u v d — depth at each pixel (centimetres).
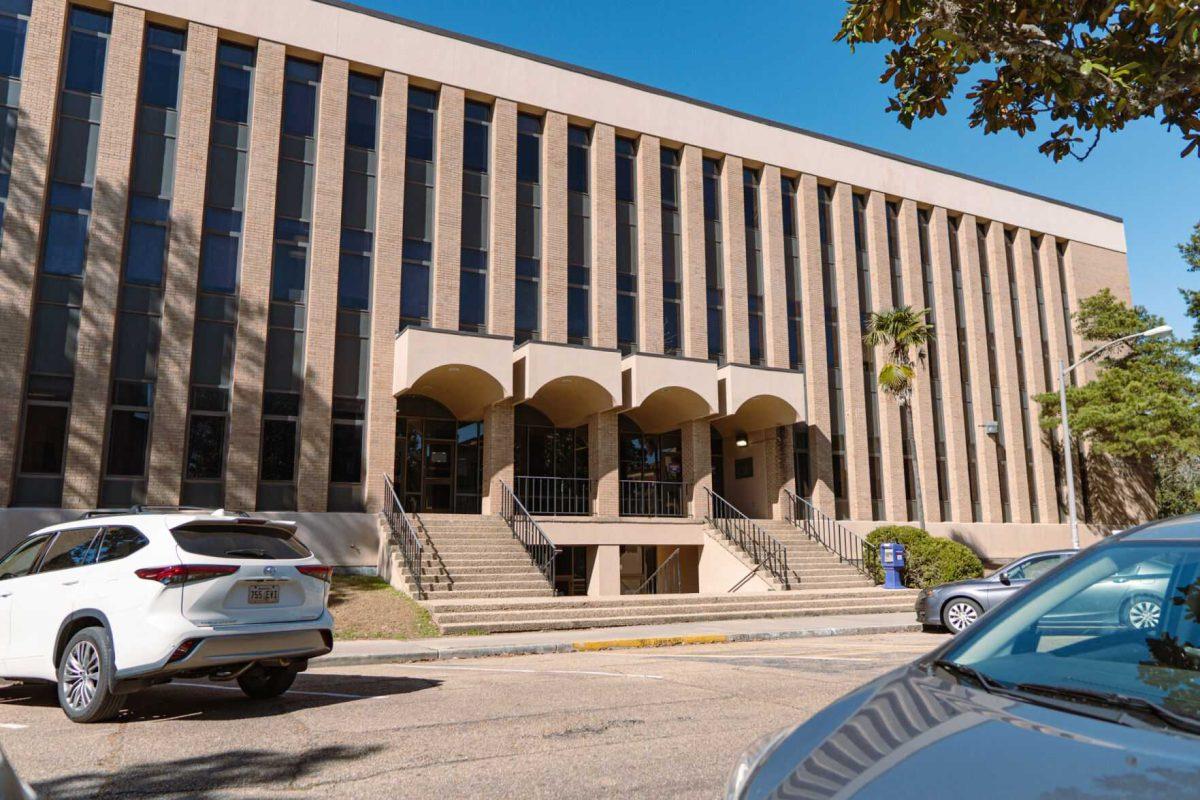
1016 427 3045
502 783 489
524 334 2308
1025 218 3278
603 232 2448
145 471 1830
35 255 1772
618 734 616
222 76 2062
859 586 2127
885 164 2978
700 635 1382
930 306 2997
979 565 2139
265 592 713
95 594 679
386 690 838
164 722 667
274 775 507
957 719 234
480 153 2348
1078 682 264
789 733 269
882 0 729
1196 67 664
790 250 2784
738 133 2725
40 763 535
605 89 2531
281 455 1966
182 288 1906
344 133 2148
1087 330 3269
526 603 1552
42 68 1838
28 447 1733
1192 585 295
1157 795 178
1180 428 2953
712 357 2569
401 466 2245
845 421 2727
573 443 2488
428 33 2292
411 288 2183
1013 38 722
